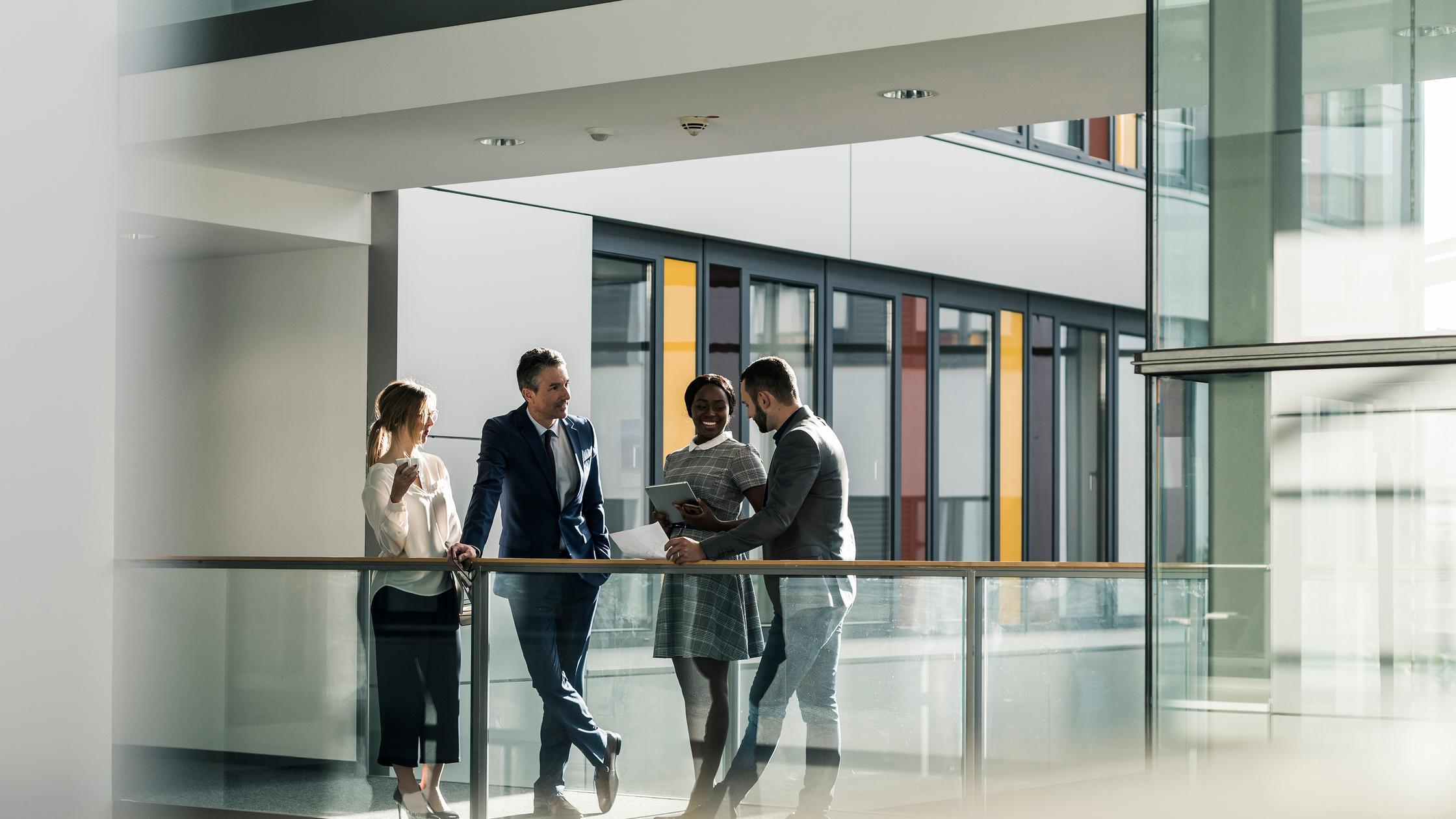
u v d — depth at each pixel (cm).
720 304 978
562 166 735
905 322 1128
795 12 561
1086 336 1319
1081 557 1315
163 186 703
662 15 583
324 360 802
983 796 509
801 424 535
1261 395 403
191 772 596
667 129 662
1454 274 384
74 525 557
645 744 541
